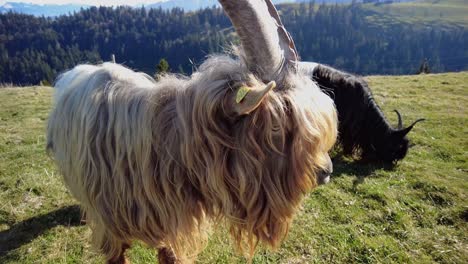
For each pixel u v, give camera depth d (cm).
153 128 216
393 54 13775
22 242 394
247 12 174
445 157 667
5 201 466
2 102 1109
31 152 632
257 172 196
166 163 215
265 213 205
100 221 263
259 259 378
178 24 13962
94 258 376
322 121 196
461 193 518
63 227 421
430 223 450
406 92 1223
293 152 191
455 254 396
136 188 230
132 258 371
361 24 16738
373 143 639
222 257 378
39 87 1455
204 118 193
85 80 257
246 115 189
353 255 392
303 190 204
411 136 759
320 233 423
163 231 246
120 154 231
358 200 503
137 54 12444
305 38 14825
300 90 192
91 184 248
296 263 378
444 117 903
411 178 572
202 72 204
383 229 437
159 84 227
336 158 684
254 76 185
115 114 234
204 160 203
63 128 263
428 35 15000
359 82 649
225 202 207
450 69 12331
